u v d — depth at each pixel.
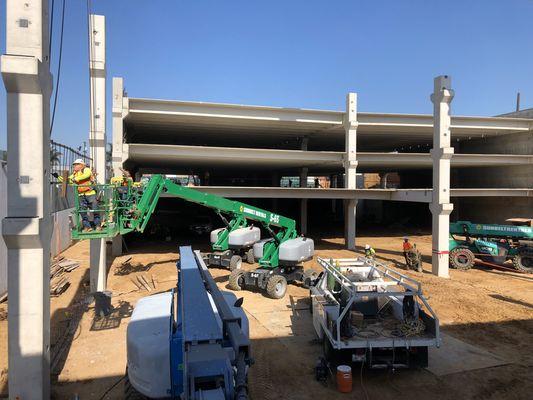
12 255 6.86
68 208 26.36
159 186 14.29
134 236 31.02
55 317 12.46
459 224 20.78
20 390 6.95
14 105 6.81
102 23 14.18
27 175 6.89
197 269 6.86
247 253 20.20
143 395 6.38
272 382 8.56
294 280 16.23
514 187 32.47
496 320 12.39
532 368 9.16
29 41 6.85
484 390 8.21
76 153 21.72
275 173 43.84
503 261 19.72
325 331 9.10
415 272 19.56
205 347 4.25
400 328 8.90
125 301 14.27
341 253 25.27
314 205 54.78
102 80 14.21
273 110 25.69
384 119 27.89
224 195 24.06
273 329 11.65
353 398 7.94
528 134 31.02
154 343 6.24
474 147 36.56
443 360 9.55
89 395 7.98
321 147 43.00
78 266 19.66
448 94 18.23
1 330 11.15
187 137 34.66
